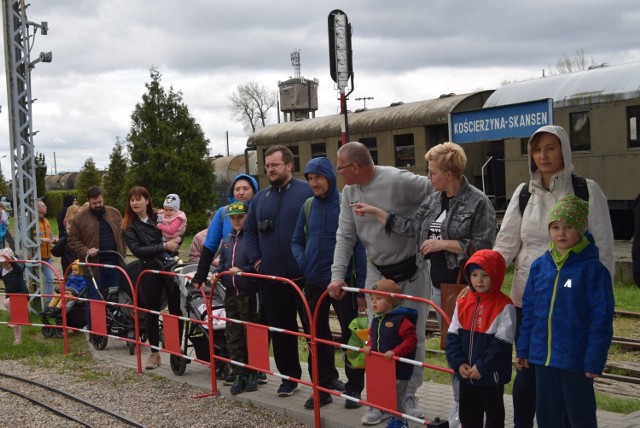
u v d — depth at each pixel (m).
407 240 6.31
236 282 7.77
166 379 8.83
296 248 7.16
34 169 13.78
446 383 8.40
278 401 7.41
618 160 19.33
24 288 11.74
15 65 13.55
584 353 4.65
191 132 40.09
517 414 5.23
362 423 6.39
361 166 6.32
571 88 20.38
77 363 9.99
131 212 9.42
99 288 10.93
